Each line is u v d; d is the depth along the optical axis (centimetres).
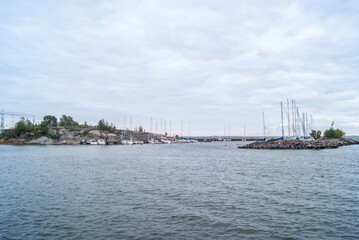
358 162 5644
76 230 1766
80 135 17850
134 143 18075
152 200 2497
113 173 4194
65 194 2734
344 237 1653
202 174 4109
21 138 17250
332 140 13800
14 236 1667
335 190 2908
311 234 1703
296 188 3019
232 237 1659
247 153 8969
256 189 2975
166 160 6544
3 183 3331
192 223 1897
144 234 1702
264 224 1877
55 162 5916
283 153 8556
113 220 1953
